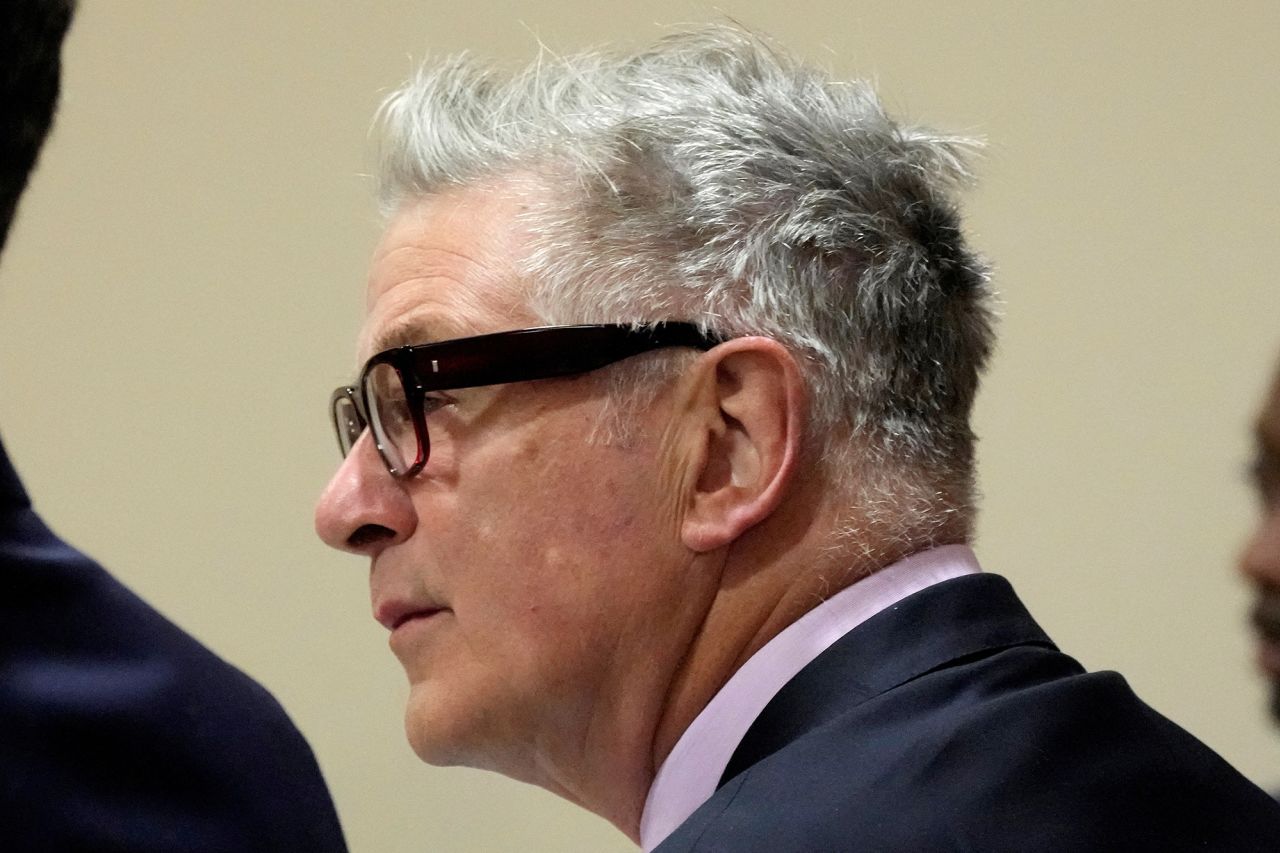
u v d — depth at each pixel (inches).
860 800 139.3
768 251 169.0
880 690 156.2
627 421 167.5
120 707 102.0
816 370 167.8
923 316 175.0
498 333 169.5
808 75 188.1
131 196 383.2
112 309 381.4
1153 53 372.8
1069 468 370.0
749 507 165.0
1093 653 365.7
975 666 156.4
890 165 179.9
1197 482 362.9
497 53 379.6
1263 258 366.6
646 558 167.6
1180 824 143.2
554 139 176.6
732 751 165.9
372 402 177.6
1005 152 374.3
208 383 379.6
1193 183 370.3
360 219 379.9
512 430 170.2
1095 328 370.9
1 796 96.0
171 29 386.3
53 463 377.1
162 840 100.0
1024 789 140.3
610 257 169.0
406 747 367.6
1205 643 358.6
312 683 370.9
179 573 374.9
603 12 378.9
